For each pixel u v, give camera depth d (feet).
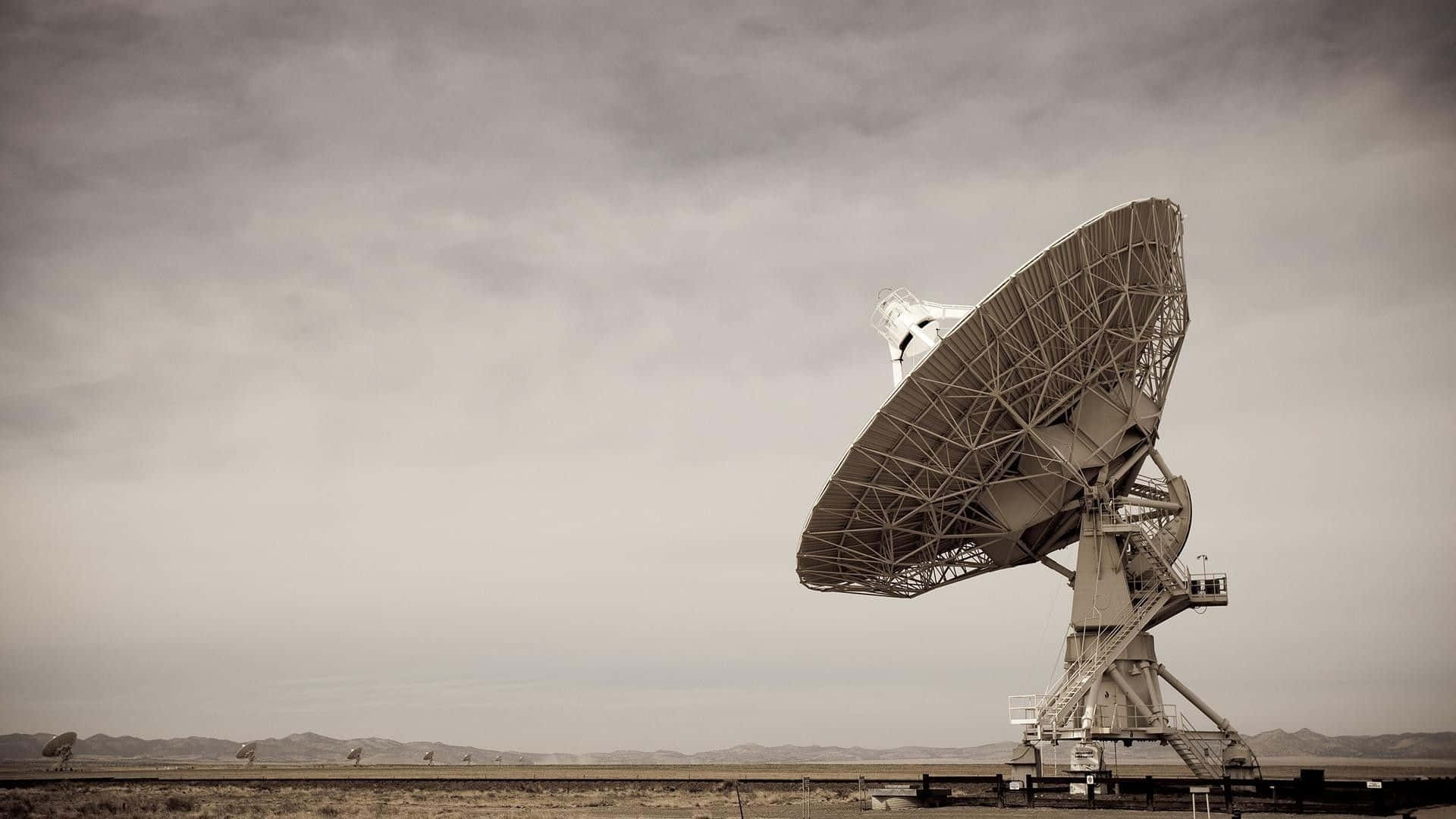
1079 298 181.27
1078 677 200.13
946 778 254.88
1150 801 175.22
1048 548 216.13
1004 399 187.83
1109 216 178.40
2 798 253.65
